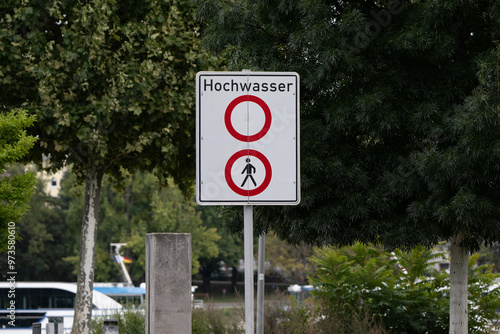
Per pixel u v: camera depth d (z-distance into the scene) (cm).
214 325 3653
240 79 1190
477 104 2175
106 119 3781
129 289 7544
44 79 3703
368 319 2906
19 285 7294
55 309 7294
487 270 3078
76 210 14338
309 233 2578
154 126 4012
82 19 3662
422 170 2286
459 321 2538
